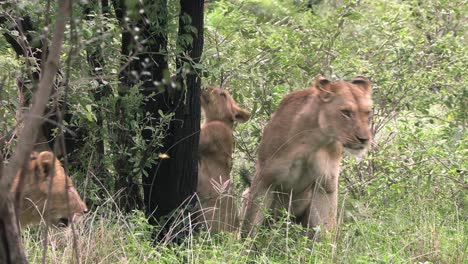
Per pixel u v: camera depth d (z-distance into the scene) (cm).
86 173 1235
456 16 1630
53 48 595
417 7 1641
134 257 1032
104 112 1226
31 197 964
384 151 1471
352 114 1195
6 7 1081
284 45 1452
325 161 1235
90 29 1058
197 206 1235
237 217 1344
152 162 1216
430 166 1438
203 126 1412
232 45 1457
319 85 1212
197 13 1184
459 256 1141
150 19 1128
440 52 1569
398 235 1216
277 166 1226
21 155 607
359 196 1449
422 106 1518
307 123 1216
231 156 1425
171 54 1205
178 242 1188
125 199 1246
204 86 1449
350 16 1488
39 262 1000
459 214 1377
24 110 1029
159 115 1229
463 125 1504
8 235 672
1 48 1172
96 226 1088
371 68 1533
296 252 1113
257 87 1480
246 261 1066
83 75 1074
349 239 1175
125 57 1154
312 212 1249
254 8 1294
